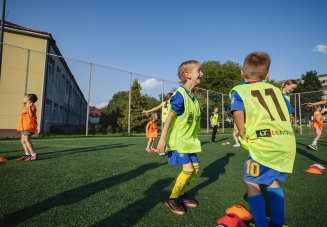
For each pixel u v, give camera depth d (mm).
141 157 5527
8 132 12156
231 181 3479
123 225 1916
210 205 2475
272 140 1675
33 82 13109
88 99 12469
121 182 3209
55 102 17422
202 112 18984
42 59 13602
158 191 2852
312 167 4395
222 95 19812
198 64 2623
